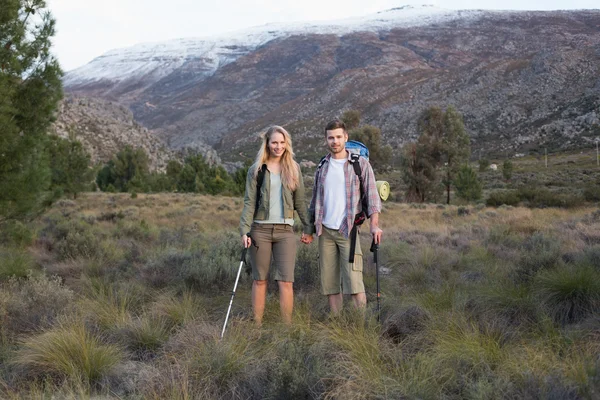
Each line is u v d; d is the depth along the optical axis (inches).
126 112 5113.2
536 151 5959.6
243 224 183.6
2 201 324.5
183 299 215.5
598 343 147.3
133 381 136.7
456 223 631.2
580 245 327.9
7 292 208.8
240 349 150.4
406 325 173.2
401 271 281.4
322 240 189.5
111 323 185.2
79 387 127.9
